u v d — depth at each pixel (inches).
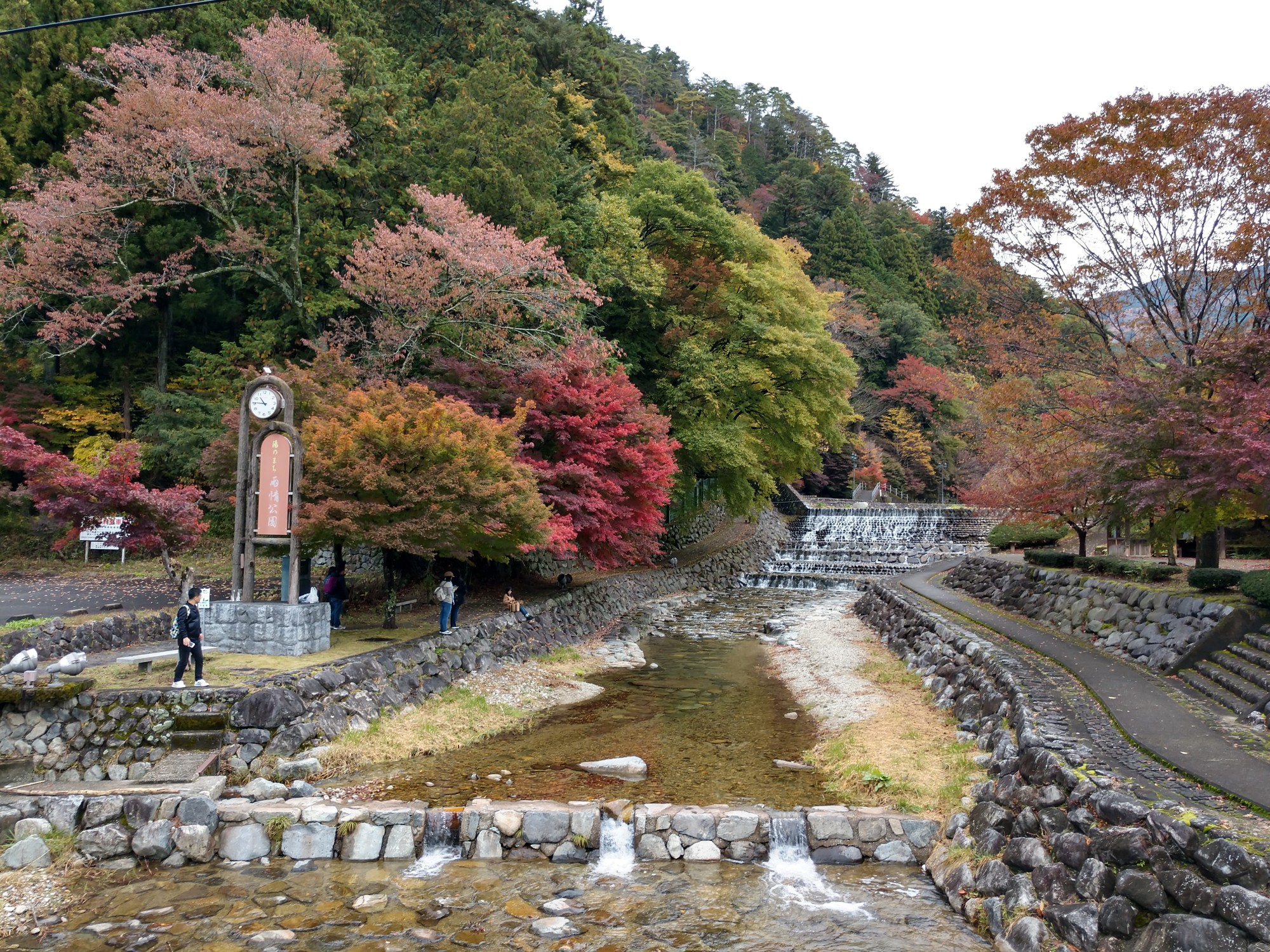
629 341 1146.0
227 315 1077.8
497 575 934.4
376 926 287.0
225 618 525.3
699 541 1514.5
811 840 349.4
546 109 1163.3
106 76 995.9
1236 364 486.3
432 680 566.6
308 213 981.8
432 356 804.0
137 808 348.5
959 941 277.7
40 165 1011.9
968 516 1765.5
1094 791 291.3
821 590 1291.8
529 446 726.5
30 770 391.5
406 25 1505.9
